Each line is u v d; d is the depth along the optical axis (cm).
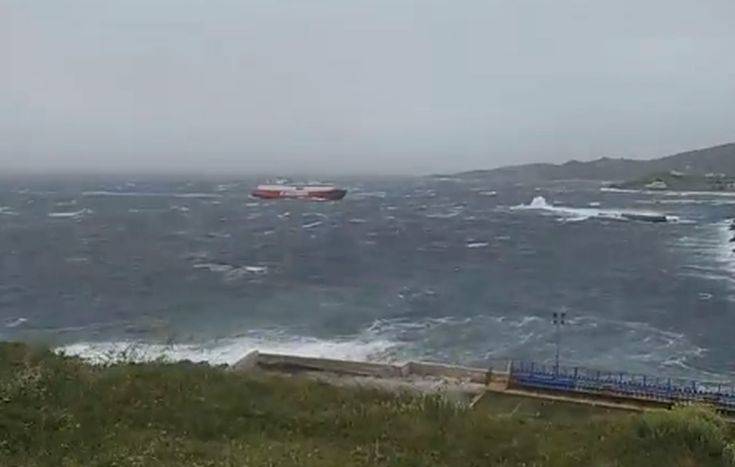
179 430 1036
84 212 12506
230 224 10625
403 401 1327
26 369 1241
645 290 5259
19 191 19700
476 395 2039
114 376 1273
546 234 9544
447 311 4381
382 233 9562
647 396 2062
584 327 3950
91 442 943
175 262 6612
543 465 1000
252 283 5459
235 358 3078
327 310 4391
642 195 19700
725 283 5578
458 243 8450
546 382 2139
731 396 2084
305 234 9300
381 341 3541
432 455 1008
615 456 1060
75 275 5781
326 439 1062
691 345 3562
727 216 12306
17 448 896
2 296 4862
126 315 4225
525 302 4731
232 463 902
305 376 2291
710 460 1059
